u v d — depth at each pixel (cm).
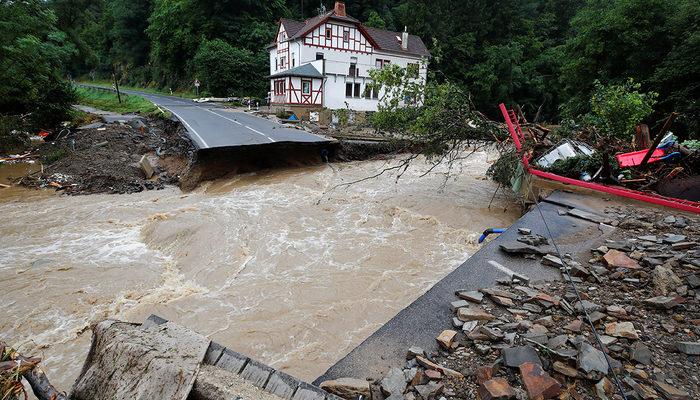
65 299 711
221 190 1371
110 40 5934
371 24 4300
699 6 1878
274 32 4203
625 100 1314
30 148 1866
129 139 1933
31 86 2122
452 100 1126
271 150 1611
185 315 670
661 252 527
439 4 4625
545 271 506
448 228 1025
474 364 330
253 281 776
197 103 3350
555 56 4356
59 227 1054
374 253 890
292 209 1162
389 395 293
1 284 757
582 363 309
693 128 1741
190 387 208
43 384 224
